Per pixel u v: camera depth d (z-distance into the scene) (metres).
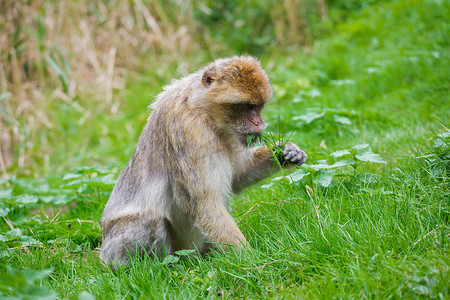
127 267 7.84
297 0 20.62
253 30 21.55
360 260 6.52
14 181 12.51
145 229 8.16
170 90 8.55
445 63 14.32
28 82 17.20
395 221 7.11
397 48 16.45
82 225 10.22
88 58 18.23
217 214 7.84
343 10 21.23
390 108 12.73
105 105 17.70
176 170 8.01
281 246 7.34
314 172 8.73
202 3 21.47
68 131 16.86
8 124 15.92
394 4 19.39
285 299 6.16
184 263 7.98
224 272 6.93
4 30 16.62
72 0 18.05
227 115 7.98
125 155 14.47
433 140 9.20
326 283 6.16
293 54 19.64
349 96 14.29
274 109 14.45
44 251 8.84
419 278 5.79
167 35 20.19
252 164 8.84
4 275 5.89
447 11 17.70
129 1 19.56
